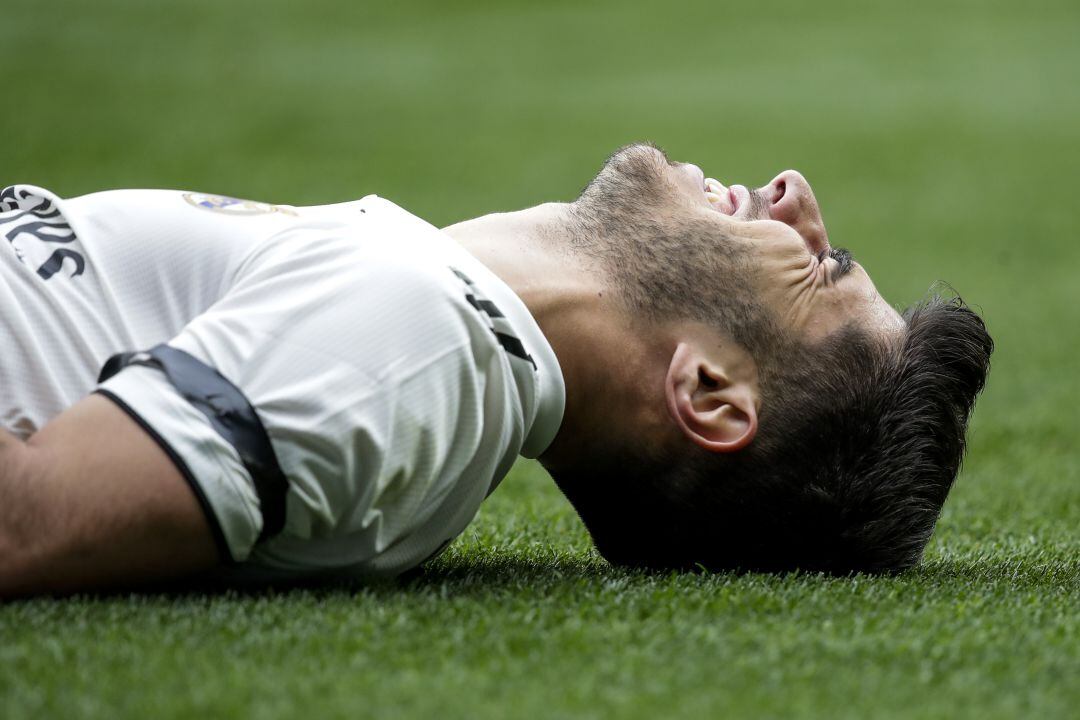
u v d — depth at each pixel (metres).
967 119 39.91
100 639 4.22
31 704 3.68
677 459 5.54
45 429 4.50
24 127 32.88
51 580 4.48
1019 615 5.04
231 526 4.53
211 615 4.54
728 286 5.47
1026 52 49.62
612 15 55.62
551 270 5.48
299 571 4.94
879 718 3.84
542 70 46.03
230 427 4.48
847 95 42.94
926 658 4.41
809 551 5.69
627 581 5.37
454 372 4.81
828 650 4.43
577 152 34.59
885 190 31.92
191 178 29.48
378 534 4.88
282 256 4.88
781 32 53.03
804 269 5.60
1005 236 27.55
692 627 4.63
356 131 36.03
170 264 5.08
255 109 37.47
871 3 58.41
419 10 55.00
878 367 5.63
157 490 4.42
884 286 22.67
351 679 3.95
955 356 5.77
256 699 3.76
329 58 45.84
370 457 4.64
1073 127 39.09
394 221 5.34
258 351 4.59
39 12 48.00
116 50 43.50
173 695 3.78
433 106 39.75
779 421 5.49
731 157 34.41
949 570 6.20
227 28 48.78
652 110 40.22
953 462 5.85
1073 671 4.36
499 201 29.19
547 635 4.46
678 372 5.40
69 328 4.93
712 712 3.81
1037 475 10.79
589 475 5.72
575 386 5.45
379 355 4.66
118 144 32.06
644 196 5.66
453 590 5.17
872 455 5.60
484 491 5.14
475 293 5.02
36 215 5.25
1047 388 15.23
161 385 4.50
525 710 3.75
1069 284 23.20
